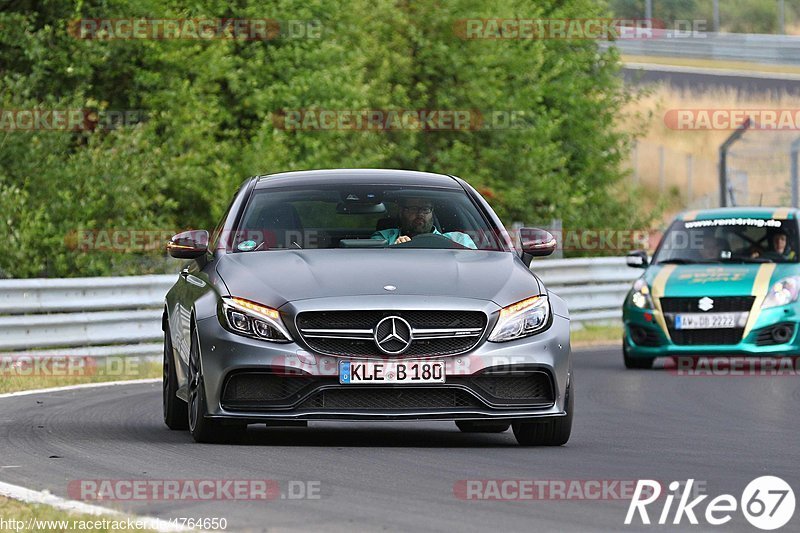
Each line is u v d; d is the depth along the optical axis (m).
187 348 26.02
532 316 24.77
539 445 25.73
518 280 25.48
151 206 67.69
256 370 24.06
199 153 67.62
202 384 24.58
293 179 28.91
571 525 17.11
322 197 28.00
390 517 17.50
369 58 78.50
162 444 25.00
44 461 22.70
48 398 35.38
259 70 72.44
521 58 84.75
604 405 35.47
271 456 23.22
